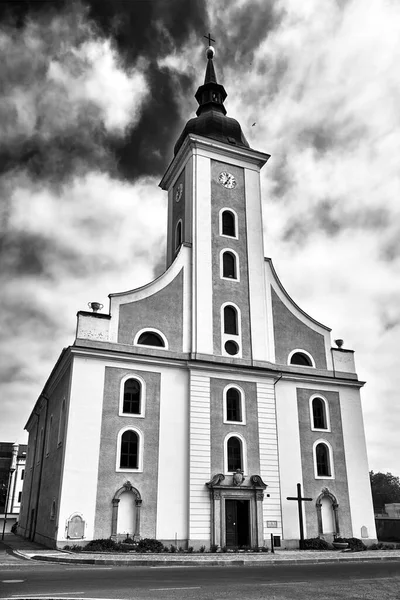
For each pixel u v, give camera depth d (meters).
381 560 21.44
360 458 30.97
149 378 27.30
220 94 38.88
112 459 25.19
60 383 30.36
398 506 51.50
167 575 14.41
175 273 30.28
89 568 16.45
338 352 33.00
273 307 32.28
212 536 25.36
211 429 27.42
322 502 29.11
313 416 30.78
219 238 32.16
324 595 10.94
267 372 29.64
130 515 24.83
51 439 30.72
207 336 29.42
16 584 11.89
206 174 33.38
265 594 10.89
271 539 24.97
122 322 27.92
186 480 26.25
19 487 70.69
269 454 28.27
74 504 23.91
